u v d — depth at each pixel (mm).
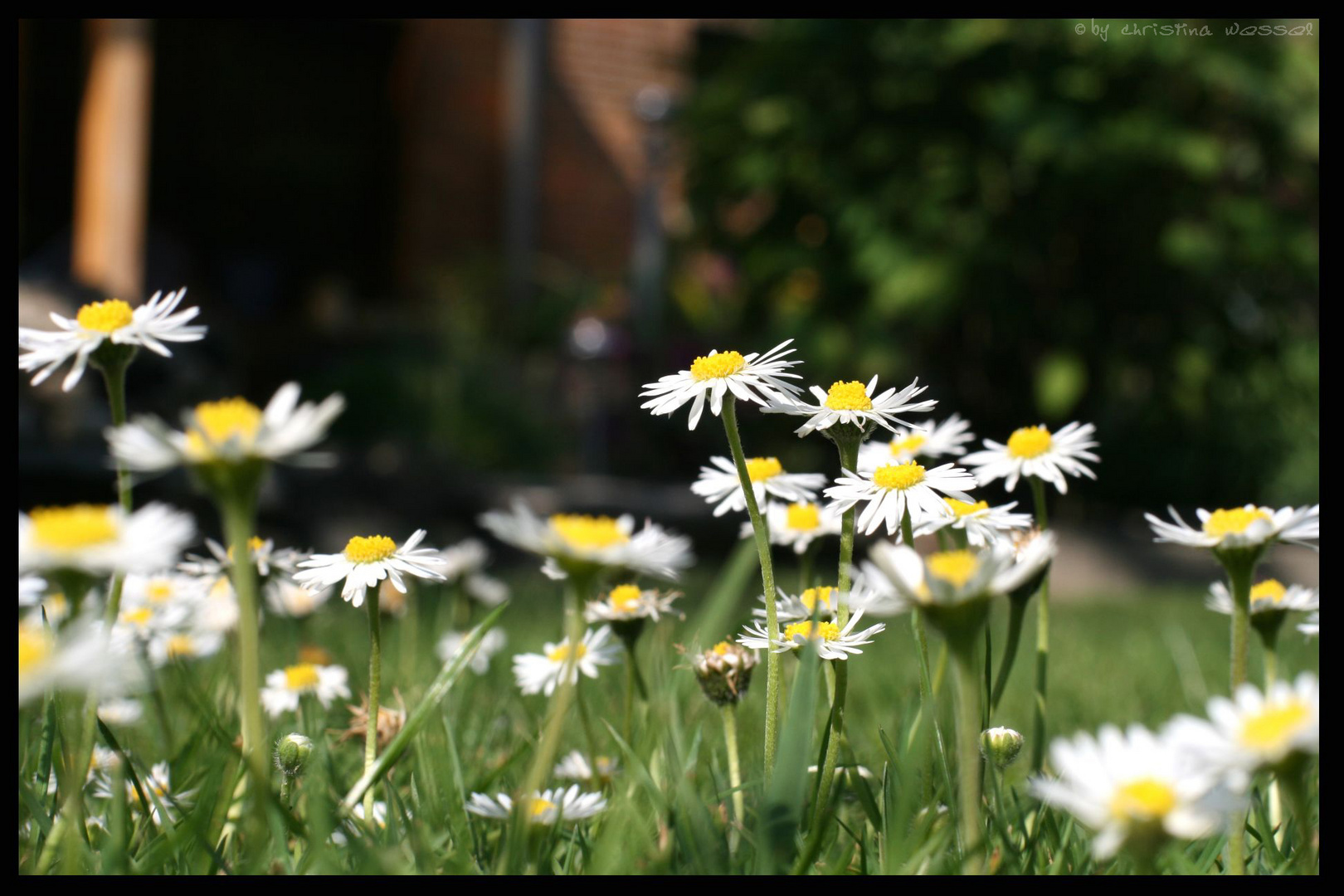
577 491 5727
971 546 1279
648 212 8250
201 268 9453
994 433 6594
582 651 1422
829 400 1220
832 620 1239
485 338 8148
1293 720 733
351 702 1893
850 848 1008
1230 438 6688
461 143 9266
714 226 7184
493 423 7078
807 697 936
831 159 6523
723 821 1199
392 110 9695
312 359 7688
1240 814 962
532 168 9016
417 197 9125
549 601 3857
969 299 6203
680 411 7254
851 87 6594
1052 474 1358
